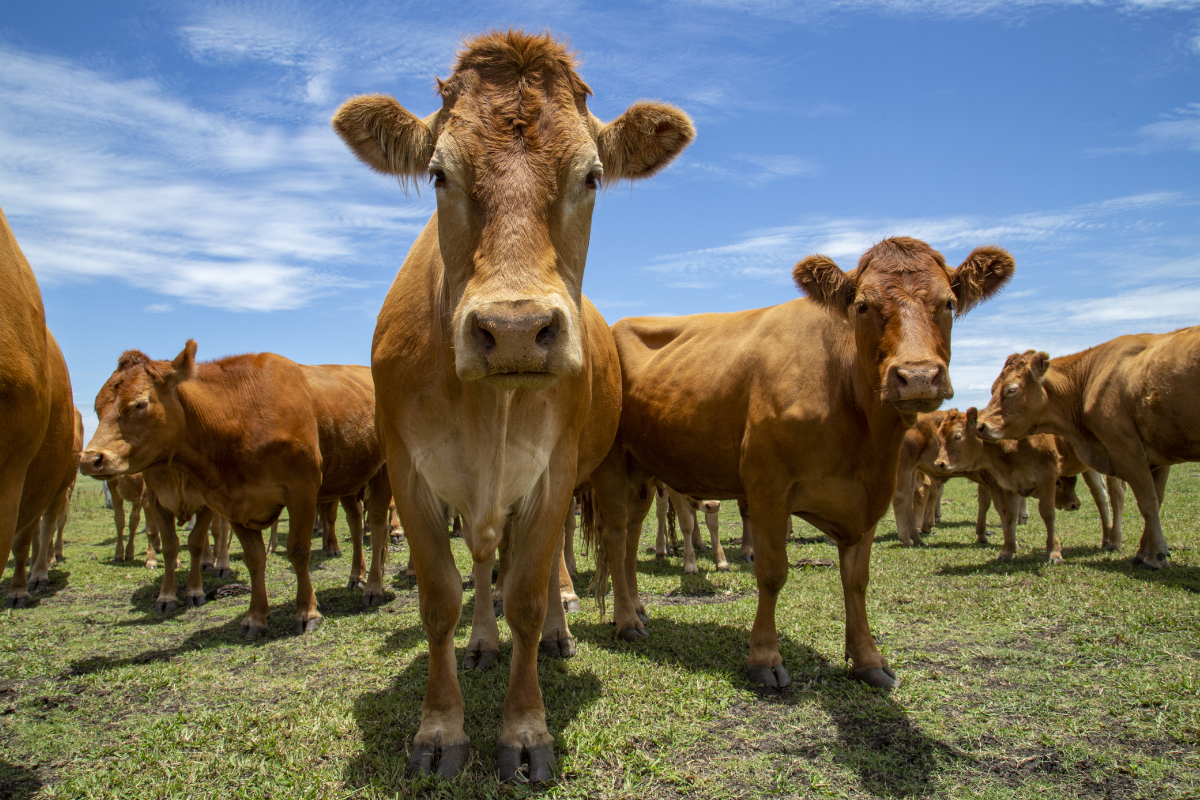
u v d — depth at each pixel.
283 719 4.00
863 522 4.62
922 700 4.21
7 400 2.70
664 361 6.14
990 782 3.29
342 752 3.58
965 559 8.85
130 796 3.22
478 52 3.05
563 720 3.91
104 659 5.55
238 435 6.37
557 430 3.58
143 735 3.87
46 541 9.00
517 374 2.54
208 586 8.85
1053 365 9.26
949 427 10.38
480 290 2.63
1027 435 8.86
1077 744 3.64
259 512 6.48
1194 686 4.25
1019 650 5.07
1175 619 5.55
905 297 4.06
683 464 5.76
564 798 3.14
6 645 5.92
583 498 6.89
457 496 3.44
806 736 3.79
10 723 4.16
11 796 3.26
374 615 6.84
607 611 6.64
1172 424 7.99
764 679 4.50
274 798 3.13
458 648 5.44
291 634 6.23
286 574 9.62
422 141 3.29
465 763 3.37
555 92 3.01
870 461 4.51
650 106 3.38
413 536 3.54
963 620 5.81
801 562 8.71
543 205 2.82
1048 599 6.34
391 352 3.66
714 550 8.99
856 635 4.68
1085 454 9.20
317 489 6.81
